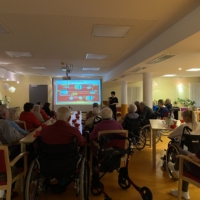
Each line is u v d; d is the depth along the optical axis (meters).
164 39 3.21
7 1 2.19
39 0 2.17
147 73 6.22
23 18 2.66
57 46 4.12
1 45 4.05
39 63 6.29
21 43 3.89
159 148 4.58
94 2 2.22
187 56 3.75
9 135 2.46
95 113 3.85
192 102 10.21
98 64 6.54
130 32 3.25
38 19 2.70
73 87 10.33
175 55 3.67
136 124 4.21
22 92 10.13
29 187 1.95
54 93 10.17
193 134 2.49
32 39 3.63
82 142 2.13
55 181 2.80
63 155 1.97
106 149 2.34
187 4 2.27
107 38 3.58
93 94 10.50
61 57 5.31
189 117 2.62
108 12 2.48
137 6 2.31
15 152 2.55
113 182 2.80
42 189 2.38
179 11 2.45
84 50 4.50
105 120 2.73
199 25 2.30
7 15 2.56
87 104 10.42
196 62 4.43
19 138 2.59
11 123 2.92
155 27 3.01
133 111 4.28
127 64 5.57
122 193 2.49
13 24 2.87
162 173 3.13
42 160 1.98
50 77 10.36
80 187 1.97
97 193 2.43
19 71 8.36
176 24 2.82
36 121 3.88
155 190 2.58
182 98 10.73
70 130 2.02
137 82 11.02
